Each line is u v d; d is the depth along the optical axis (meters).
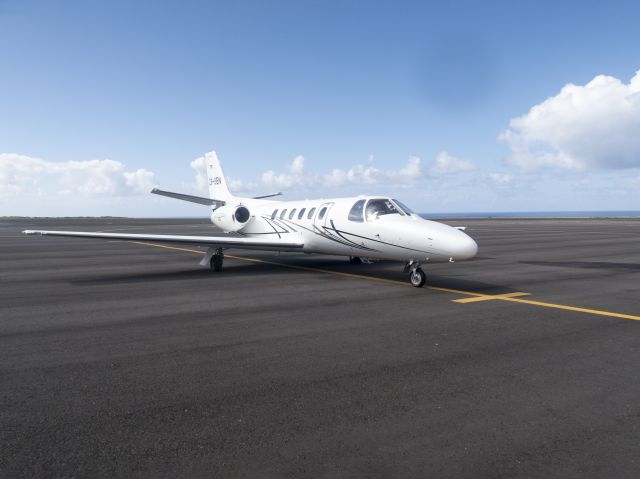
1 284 10.85
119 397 4.05
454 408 3.81
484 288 10.22
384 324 6.77
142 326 6.65
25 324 6.77
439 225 10.30
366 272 13.17
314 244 13.30
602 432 3.39
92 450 3.13
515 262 15.95
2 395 4.09
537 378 4.52
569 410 3.78
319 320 7.03
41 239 33.44
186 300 8.73
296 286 10.50
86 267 14.70
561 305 8.24
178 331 6.36
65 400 3.98
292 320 7.03
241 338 5.99
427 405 3.88
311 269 13.98
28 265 15.29
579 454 3.08
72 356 5.23
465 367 4.85
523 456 3.05
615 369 4.79
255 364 4.95
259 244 13.06
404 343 5.76
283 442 3.25
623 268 14.16
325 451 3.12
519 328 6.53
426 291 9.80
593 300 8.76
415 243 10.02
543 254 18.88
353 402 3.94
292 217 14.33
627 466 2.93
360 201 11.88
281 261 16.62
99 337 6.04
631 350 5.47
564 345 5.68
